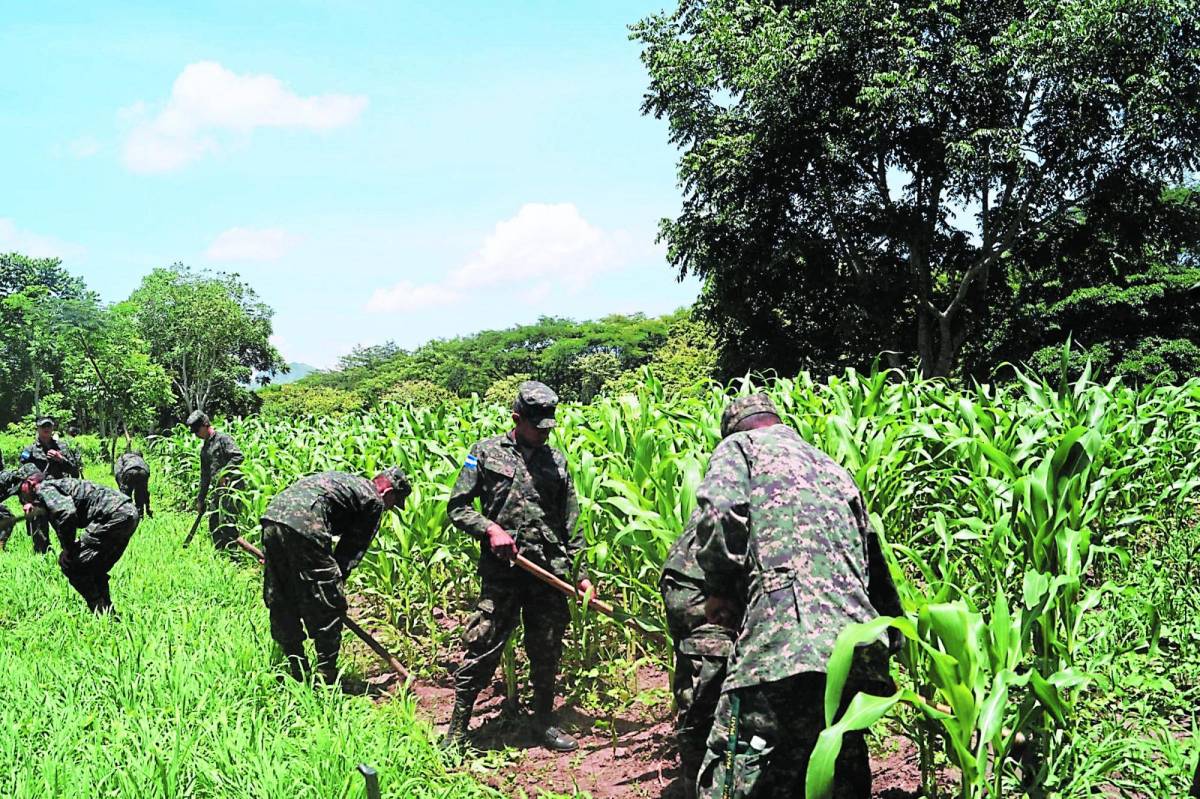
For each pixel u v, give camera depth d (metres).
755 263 30.45
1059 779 3.16
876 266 31.97
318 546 5.37
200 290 81.50
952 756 3.13
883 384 7.88
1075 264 30.81
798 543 2.90
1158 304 28.86
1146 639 4.45
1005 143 25.92
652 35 31.69
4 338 46.41
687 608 3.78
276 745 3.95
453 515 4.80
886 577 3.14
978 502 5.02
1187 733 3.80
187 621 6.27
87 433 52.34
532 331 116.44
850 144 27.84
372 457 8.31
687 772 3.81
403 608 6.77
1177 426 6.69
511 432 5.02
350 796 3.50
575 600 5.07
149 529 11.99
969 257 32.25
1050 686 2.86
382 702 5.45
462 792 4.02
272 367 92.81
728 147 29.20
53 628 6.61
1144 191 27.50
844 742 2.89
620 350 104.38
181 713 4.38
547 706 4.90
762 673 2.80
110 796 3.52
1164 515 6.03
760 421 3.33
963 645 2.84
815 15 28.03
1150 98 25.53
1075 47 25.73
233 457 10.77
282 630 5.50
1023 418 6.76
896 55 26.83
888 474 5.48
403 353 141.50
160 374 37.47
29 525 10.38
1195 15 25.98
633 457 6.37
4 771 3.72
